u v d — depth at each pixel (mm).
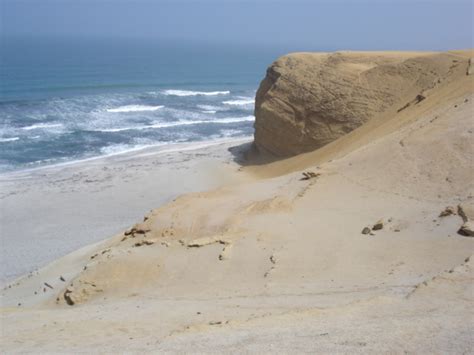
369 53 35625
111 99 64000
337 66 33562
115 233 23578
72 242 22844
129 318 10742
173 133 48469
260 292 11680
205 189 30031
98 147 42000
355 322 7586
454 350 5918
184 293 12859
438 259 11609
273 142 34562
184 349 6926
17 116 51281
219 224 16516
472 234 12477
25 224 25156
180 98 69312
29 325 11547
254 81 100188
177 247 15711
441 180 16531
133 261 15211
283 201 17469
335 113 31859
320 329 7324
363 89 31750
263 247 14586
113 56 150000
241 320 8609
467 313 7512
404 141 19922
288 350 6363
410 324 7098
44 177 33156
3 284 19000
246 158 36688
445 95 24516
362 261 12531
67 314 12539
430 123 20891
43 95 65312
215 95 74688
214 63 146000
